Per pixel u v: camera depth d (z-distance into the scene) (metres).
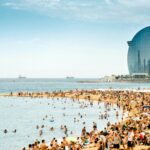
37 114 77.38
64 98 127.56
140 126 45.34
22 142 44.81
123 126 47.03
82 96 130.50
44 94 145.75
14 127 57.28
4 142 44.72
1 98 132.25
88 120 66.56
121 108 88.00
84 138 40.22
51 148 36.06
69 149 35.56
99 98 118.88
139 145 34.72
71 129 55.22
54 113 79.44
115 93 136.88
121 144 34.97
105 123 62.12
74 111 83.75
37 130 54.41
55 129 55.34
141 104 86.94
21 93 151.25
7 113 79.75
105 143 33.06
